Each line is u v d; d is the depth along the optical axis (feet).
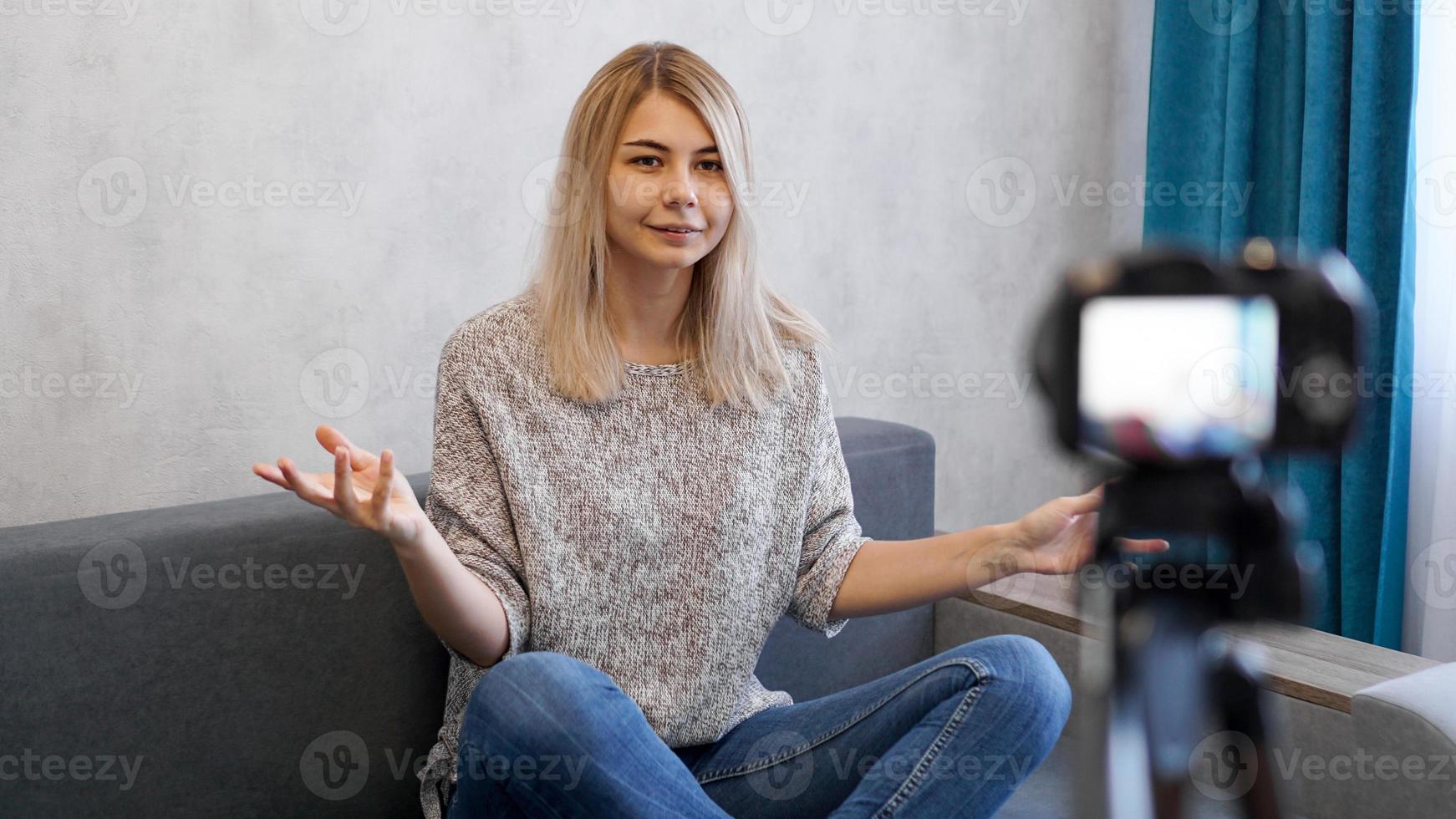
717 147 3.91
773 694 4.46
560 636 3.90
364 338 5.37
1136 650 0.67
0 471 4.54
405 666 4.32
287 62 5.02
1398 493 6.80
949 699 3.68
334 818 4.21
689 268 4.17
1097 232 7.98
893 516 5.57
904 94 6.99
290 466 3.06
